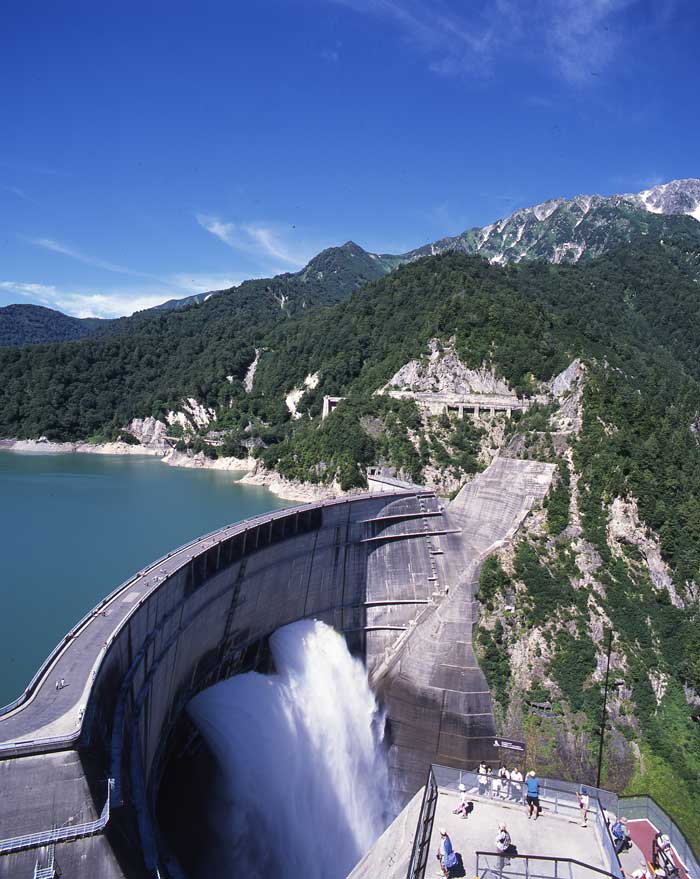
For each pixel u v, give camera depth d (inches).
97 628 2049.7
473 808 1491.1
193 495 7662.4
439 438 6939.0
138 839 1577.3
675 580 3826.3
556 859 1197.1
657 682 3486.7
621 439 4333.2
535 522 4148.6
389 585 4141.2
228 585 3080.7
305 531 3690.9
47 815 1409.9
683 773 3132.4
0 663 3122.5
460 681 3535.9
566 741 3314.5
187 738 2650.1
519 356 7381.9
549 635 3656.5
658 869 1365.7
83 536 5428.2
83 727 1533.0
